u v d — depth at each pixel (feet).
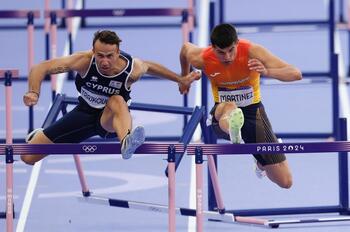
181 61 66.13
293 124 99.35
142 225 73.05
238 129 60.39
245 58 63.31
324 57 114.62
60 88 104.37
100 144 57.67
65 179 84.74
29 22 89.30
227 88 65.16
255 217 73.20
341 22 119.44
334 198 79.87
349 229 71.26
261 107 66.54
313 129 97.71
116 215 75.77
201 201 57.88
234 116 59.93
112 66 59.06
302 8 126.62
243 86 64.90
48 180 84.38
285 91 108.99
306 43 119.24
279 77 61.46
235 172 87.20
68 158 90.89
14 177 85.05
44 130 63.62
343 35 120.98
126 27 123.24
